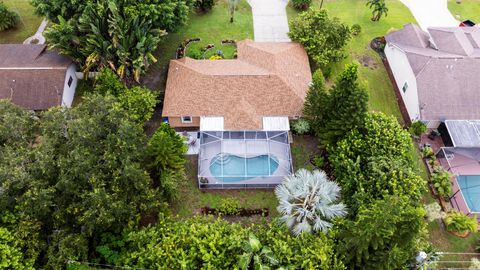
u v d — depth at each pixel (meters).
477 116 43.28
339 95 36.72
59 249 27.62
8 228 27.58
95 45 42.56
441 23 62.31
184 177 37.84
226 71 44.88
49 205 28.25
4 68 43.31
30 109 42.00
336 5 65.00
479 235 36.78
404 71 48.31
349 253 29.03
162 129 36.56
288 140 40.88
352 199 33.69
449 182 38.66
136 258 29.59
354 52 55.72
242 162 38.88
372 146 35.88
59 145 31.59
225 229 30.95
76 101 46.66
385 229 25.77
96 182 29.03
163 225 31.11
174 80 45.28
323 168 40.75
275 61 46.91
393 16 63.03
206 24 59.06
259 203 38.28
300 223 30.47
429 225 37.19
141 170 31.91
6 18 54.28
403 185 33.47
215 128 40.91
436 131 44.94
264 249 28.80
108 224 29.59
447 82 44.44
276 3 64.12
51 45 43.69
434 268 33.78
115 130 33.31
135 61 42.00
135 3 43.47
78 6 43.47
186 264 27.92
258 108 42.50
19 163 28.72
